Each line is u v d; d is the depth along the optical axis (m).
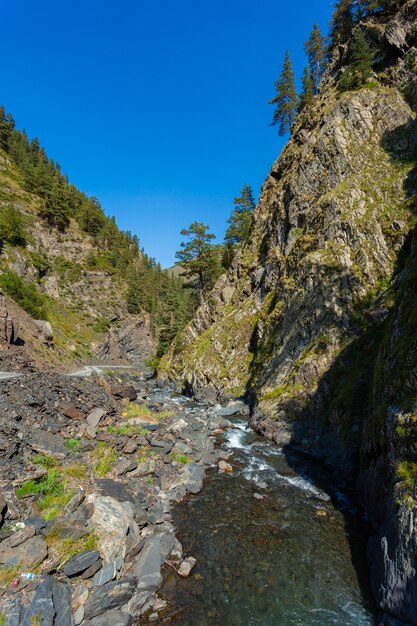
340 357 23.78
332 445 19.39
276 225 44.91
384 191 31.84
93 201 154.25
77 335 78.31
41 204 113.06
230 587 9.96
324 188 38.16
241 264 52.56
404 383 12.01
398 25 42.16
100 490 13.65
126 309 105.06
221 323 45.91
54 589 8.51
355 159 37.03
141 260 151.50
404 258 26.36
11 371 29.70
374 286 26.31
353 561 11.05
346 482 16.53
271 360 31.17
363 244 28.80
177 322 67.75
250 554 11.45
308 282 30.62
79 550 9.89
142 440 19.34
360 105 40.12
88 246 115.19
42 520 10.75
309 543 12.03
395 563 8.69
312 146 42.72
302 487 16.36
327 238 32.22
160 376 53.50
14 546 9.49
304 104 54.38
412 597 7.67
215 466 18.81
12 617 7.57
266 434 24.12
